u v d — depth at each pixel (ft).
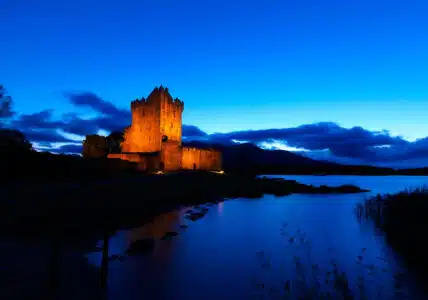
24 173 133.59
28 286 40.40
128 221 89.56
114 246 65.87
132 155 216.13
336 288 47.26
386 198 138.10
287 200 173.58
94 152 249.34
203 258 61.00
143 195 124.88
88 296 41.22
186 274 52.13
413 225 77.00
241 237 80.33
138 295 43.50
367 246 70.85
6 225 67.10
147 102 257.96
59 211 80.59
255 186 220.84
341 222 103.76
